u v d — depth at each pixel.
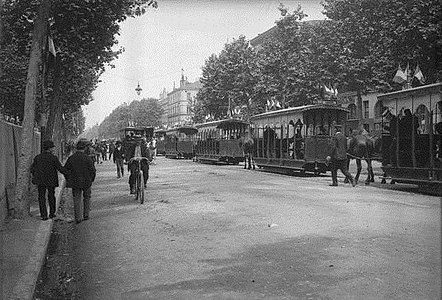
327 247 7.59
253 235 8.70
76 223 11.17
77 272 6.80
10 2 18.30
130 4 18.75
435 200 13.15
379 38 28.12
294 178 21.78
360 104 35.59
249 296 5.38
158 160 46.81
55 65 19.69
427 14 20.56
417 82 21.06
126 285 6.04
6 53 21.42
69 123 55.31
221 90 51.44
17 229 9.80
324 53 33.56
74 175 11.23
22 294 5.45
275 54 38.75
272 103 39.31
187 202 13.51
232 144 33.94
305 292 5.46
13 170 13.65
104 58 22.00
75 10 17.72
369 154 18.72
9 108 28.14
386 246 7.59
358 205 12.15
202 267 6.70
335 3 33.38
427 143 14.96
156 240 8.64
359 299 5.18
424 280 5.80
